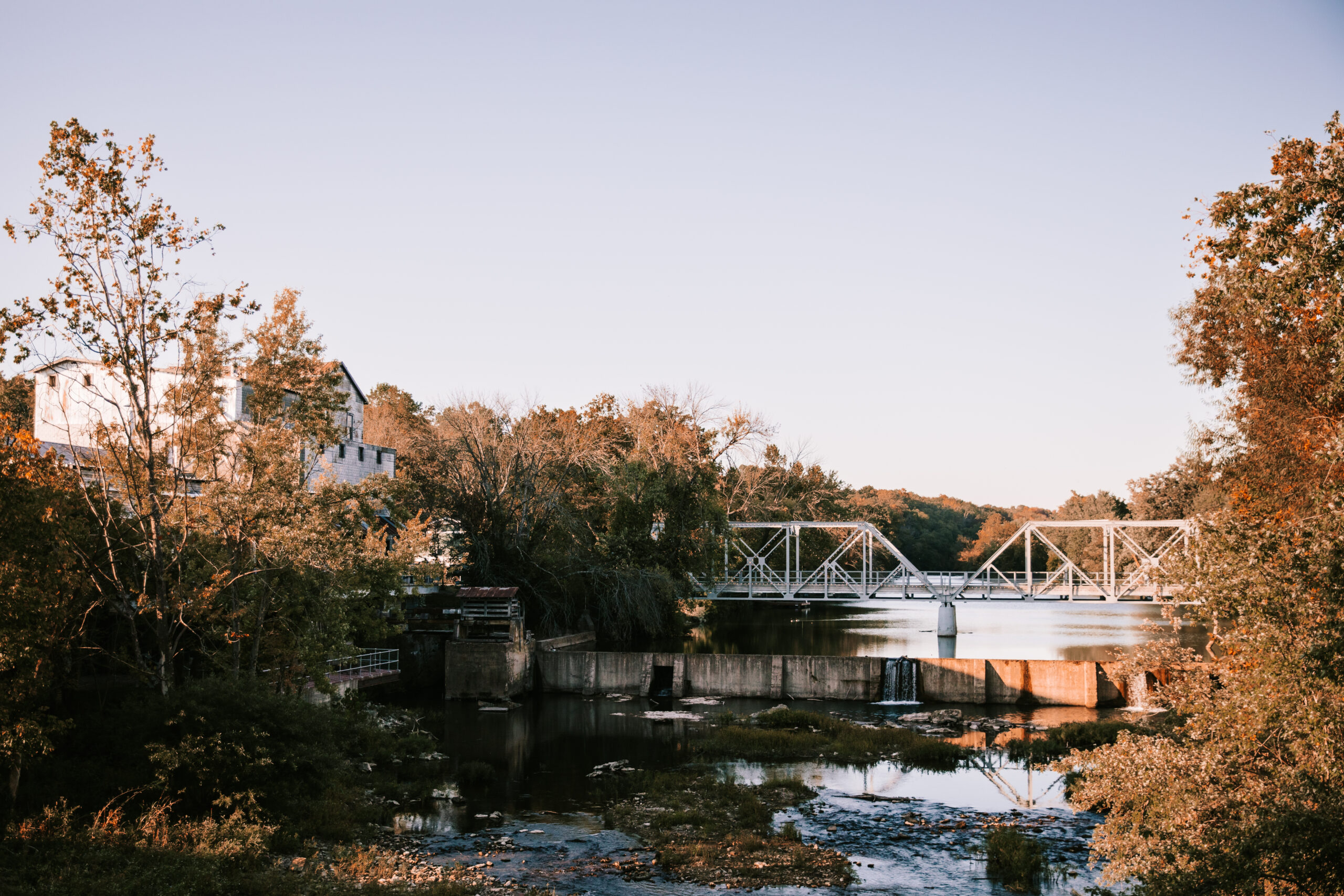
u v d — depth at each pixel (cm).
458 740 3806
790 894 2059
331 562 2861
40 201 2167
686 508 6688
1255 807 1348
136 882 1709
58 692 2347
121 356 2275
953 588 6788
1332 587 1452
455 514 5659
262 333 2755
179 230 2295
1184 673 1934
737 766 3341
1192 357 3222
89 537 2312
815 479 10406
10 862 1788
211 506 2588
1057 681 4616
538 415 7688
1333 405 2239
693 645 6938
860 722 4216
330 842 2325
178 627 2867
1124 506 11638
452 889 1955
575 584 5956
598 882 2120
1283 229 1521
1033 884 2119
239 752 2259
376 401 11556
